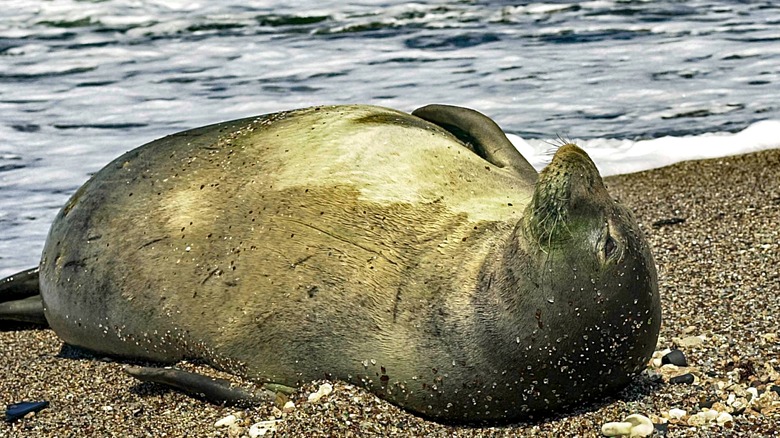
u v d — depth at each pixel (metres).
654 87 17.66
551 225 6.81
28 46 20.72
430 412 7.54
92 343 9.27
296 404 7.77
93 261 8.93
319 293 7.80
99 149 15.46
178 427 7.82
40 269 9.56
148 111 17.16
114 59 20.02
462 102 17.09
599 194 6.92
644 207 12.77
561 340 7.03
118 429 7.91
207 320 8.23
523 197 8.41
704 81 17.88
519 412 7.46
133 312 8.64
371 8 22.50
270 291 7.97
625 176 14.12
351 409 7.54
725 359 8.30
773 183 13.30
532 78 18.30
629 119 16.22
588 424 7.41
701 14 21.95
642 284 7.14
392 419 7.52
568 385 7.31
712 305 9.37
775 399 7.60
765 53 19.23
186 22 21.81
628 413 7.51
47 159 15.05
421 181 8.32
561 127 15.95
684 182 13.68
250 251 8.13
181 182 8.85
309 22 21.84
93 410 8.30
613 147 15.14
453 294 7.36
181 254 8.42
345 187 8.26
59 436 7.90
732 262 10.41
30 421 8.17
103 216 9.02
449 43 20.52
